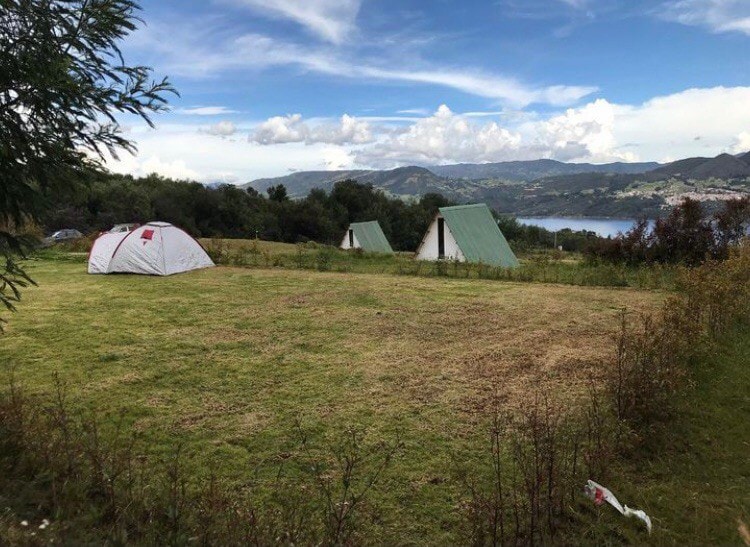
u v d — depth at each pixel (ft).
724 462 13.23
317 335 26.20
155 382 19.60
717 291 22.76
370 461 13.61
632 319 28.96
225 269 52.95
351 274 49.52
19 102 12.51
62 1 12.50
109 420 16.10
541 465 11.69
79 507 10.09
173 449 14.26
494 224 78.64
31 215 13.43
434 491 12.29
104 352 23.30
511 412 16.63
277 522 10.39
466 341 25.11
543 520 10.77
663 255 48.55
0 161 12.17
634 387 15.49
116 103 13.53
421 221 286.46
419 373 20.51
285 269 53.42
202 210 212.84
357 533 10.64
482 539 9.82
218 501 10.30
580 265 53.06
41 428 13.17
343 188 287.28
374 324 28.43
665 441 14.08
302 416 16.47
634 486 12.25
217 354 23.03
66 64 12.17
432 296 36.63
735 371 18.86
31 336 26.03
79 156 13.87
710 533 10.52
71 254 64.75
